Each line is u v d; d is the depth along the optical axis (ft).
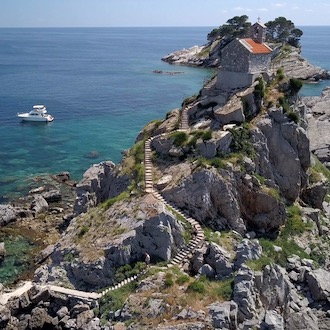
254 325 118.21
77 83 631.56
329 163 272.10
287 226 178.19
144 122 416.26
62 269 151.94
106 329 124.77
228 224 168.86
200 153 179.52
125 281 143.13
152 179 178.19
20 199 250.78
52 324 135.85
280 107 194.08
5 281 173.88
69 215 226.17
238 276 127.85
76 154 329.11
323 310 138.41
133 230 151.33
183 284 133.18
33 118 416.26
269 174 185.47
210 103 208.54
